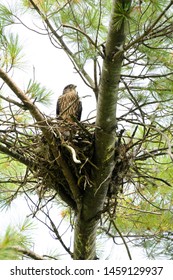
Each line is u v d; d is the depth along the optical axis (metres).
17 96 9.80
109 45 9.16
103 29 10.70
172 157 9.24
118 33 8.99
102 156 10.17
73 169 10.65
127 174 10.85
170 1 8.70
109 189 10.88
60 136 10.12
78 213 10.88
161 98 10.66
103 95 9.50
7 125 10.23
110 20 8.95
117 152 10.41
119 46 9.13
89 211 10.73
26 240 7.99
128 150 10.55
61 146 10.43
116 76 9.37
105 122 9.81
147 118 10.75
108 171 10.33
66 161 10.60
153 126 10.29
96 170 10.37
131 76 9.91
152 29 9.11
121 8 8.49
